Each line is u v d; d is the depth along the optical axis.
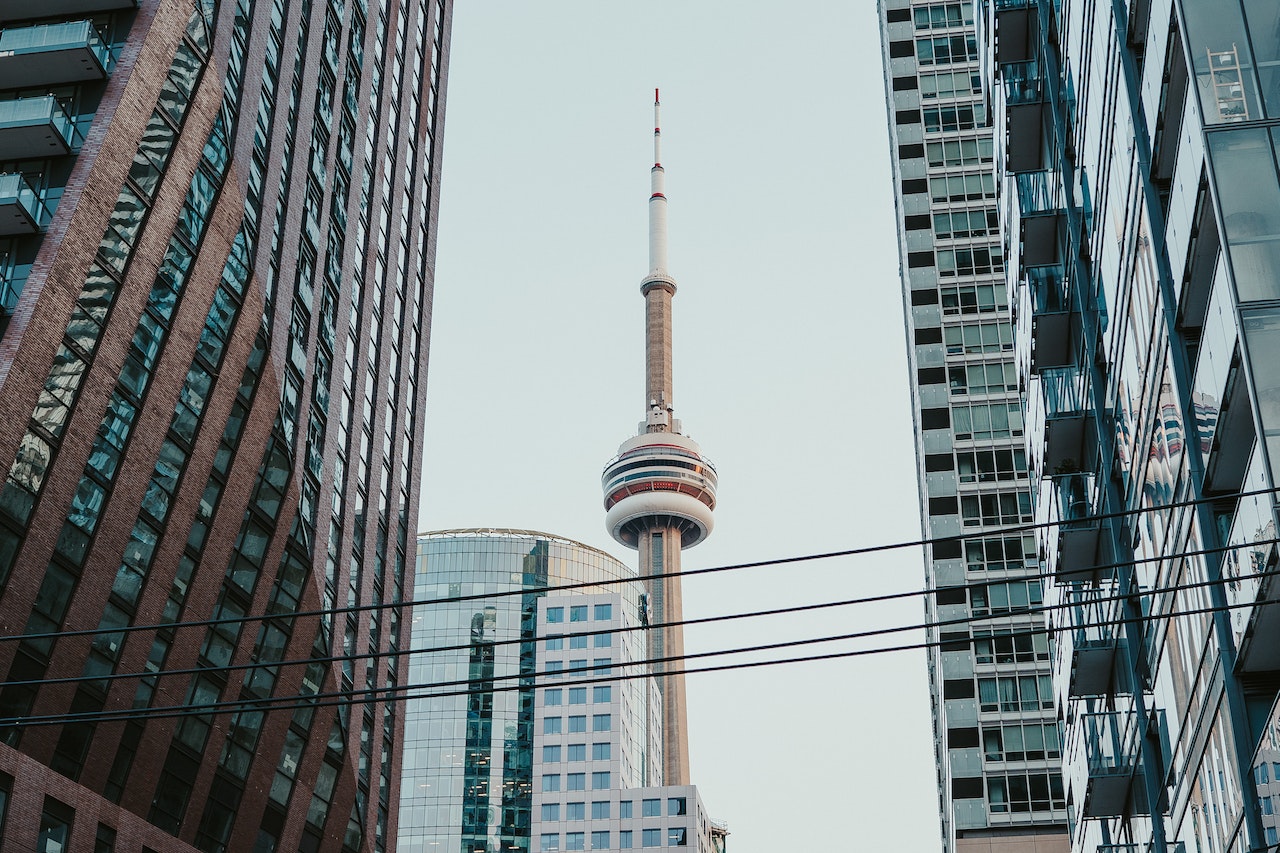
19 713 39.72
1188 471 29.05
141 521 45.69
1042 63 46.94
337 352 64.56
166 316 46.91
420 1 87.88
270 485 54.94
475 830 193.88
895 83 134.25
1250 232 24.64
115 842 43.16
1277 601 22.12
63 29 44.53
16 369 39.25
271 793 54.62
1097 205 37.94
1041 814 104.69
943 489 117.00
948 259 125.69
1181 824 34.03
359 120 70.75
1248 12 25.97
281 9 59.28
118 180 44.38
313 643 58.66
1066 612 48.31
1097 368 41.50
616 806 184.12
